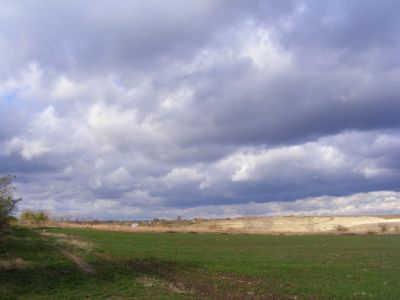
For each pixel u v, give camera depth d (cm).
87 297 2433
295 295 2606
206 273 3397
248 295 2562
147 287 2720
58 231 7988
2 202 4947
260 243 6606
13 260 3644
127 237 7094
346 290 2777
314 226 12238
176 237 7550
